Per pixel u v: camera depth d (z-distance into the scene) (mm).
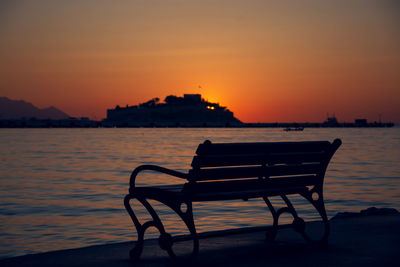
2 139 117688
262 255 4832
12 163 39344
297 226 5312
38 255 4852
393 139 115938
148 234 8977
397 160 39562
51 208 13672
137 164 37688
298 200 13688
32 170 31844
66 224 10648
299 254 4863
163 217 10930
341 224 6559
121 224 10414
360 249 5062
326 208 12945
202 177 4445
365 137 136250
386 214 7441
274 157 4941
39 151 61500
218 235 4609
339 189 18141
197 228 9383
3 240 8883
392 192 17078
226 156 4539
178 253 4969
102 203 14578
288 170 5074
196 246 4391
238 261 4586
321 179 5355
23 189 19891
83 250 5090
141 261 4586
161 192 4457
